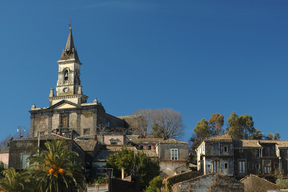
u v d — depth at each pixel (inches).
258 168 3152.1
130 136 4458.7
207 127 5428.2
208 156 3110.2
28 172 2081.7
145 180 2795.3
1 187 1923.0
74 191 2176.4
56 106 4891.7
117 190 2096.5
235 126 5201.8
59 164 2116.1
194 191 2314.2
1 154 3048.7
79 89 5024.6
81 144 3139.8
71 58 5157.5
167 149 3257.9
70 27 5388.8
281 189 2509.8
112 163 2881.4
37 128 4909.0
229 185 2319.1
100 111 4820.4
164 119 5211.6
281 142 3243.1
